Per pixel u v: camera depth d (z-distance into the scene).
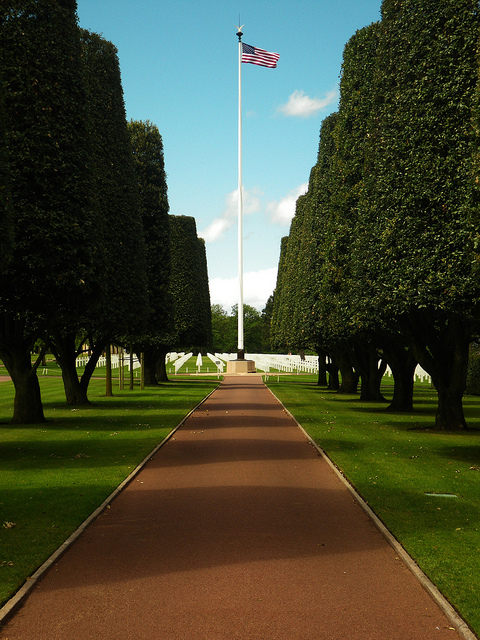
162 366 47.66
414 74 16.42
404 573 6.20
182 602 5.46
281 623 5.04
